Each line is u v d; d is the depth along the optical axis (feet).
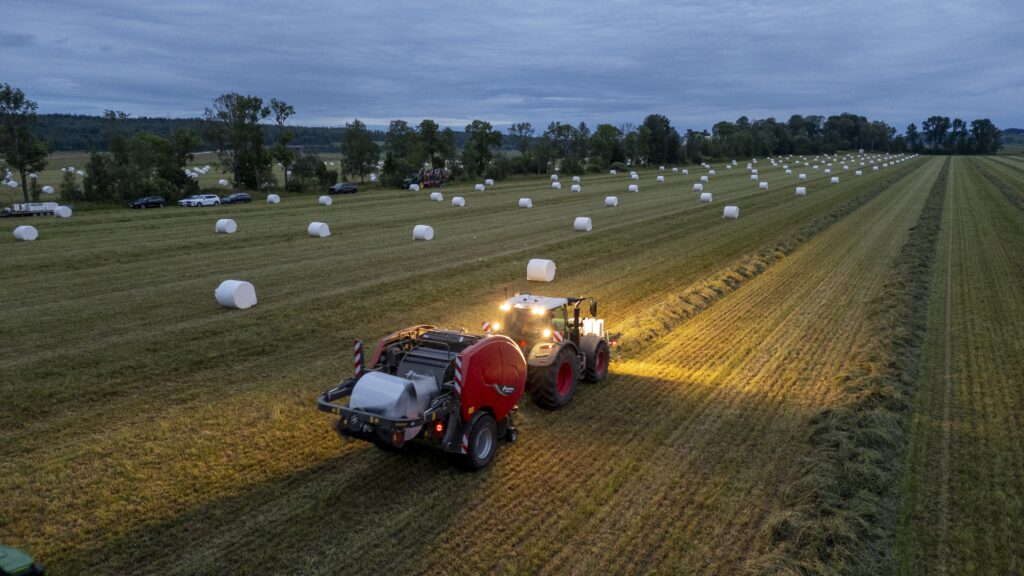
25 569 20.04
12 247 100.32
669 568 24.91
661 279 80.48
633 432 36.70
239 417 38.42
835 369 46.98
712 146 521.65
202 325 58.13
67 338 53.98
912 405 40.34
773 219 141.69
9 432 36.45
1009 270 81.61
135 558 25.48
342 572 24.61
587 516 28.30
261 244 107.34
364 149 269.64
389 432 29.12
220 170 364.58
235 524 27.68
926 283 74.43
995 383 43.93
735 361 49.14
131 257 92.79
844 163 456.45
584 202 188.44
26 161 176.24
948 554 25.89
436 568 24.82
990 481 31.27
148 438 35.58
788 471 32.30
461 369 30.83
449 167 317.01
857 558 25.36
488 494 30.12
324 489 30.40
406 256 96.12
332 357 50.24
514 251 100.53
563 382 40.57
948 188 219.20
